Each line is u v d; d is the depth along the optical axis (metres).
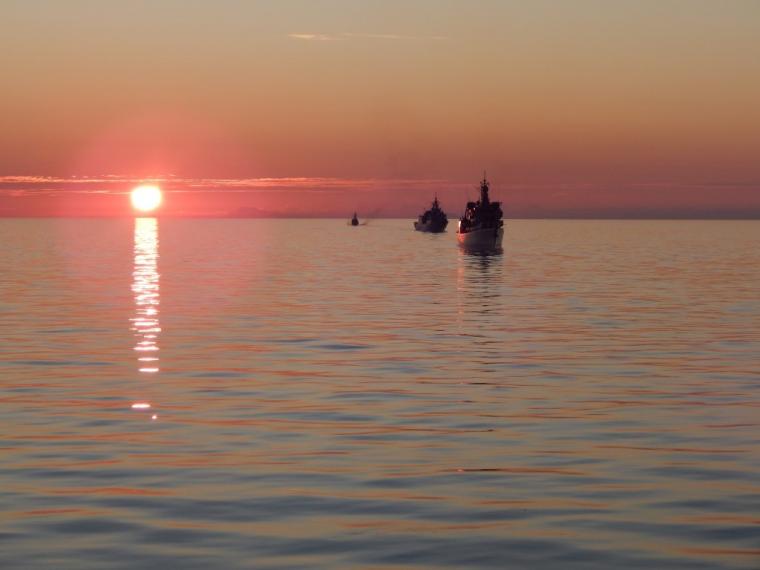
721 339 65.12
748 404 40.69
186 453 31.44
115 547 22.00
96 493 26.50
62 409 39.41
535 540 22.52
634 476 28.44
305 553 21.62
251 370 50.59
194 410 39.25
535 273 150.12
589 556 21.42
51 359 54.72
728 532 23.05
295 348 59.91
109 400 41.56
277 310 86.50
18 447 32.28
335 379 47.59
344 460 30.48
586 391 44.09
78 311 85.19
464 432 34.88
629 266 172.50
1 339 64.50
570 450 31.94
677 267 169.12
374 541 22.44
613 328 71.88
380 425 36.19
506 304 93.56
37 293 106.06
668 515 24.45
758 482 27.67
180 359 54.81
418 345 61.50
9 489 26.91
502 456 31.05
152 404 40.59
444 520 24.09
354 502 25.69
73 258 199.75
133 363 53.19
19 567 20.72
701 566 20.80
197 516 24.36
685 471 29.03
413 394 43.22
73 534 22.92
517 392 43.81
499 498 26.09
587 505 25.41
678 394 43.28
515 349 59.53
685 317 80.88
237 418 37.53
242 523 23.81
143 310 86.38
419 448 32.22
